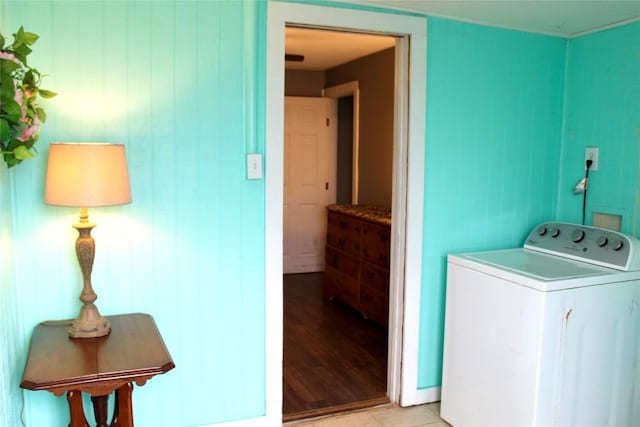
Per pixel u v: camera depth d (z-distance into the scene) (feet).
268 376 8.45
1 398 5.55
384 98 15.31
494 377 8.00
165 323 7.79
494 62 9.47
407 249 9.14
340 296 15.43
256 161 7.97
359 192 17.15
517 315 7.55
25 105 5.17
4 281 5.90
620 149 9.11
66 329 6.77
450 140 9.29
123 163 6.29
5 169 6.06
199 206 7.77
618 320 7.80
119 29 7.10
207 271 7.92
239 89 7.79
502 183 9.83
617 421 8.07
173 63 7.41
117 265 7.43
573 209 10.08
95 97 7.07
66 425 7.28
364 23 8.38
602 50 9.38
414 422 8.98
